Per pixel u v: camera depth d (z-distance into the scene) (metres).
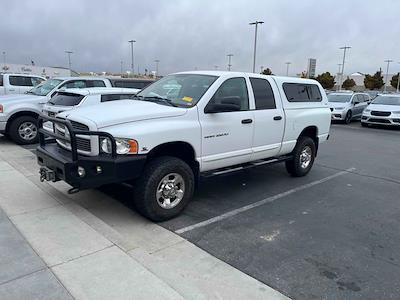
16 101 9.10
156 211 4.37
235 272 3.38
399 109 16.31
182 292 3.02
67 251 3.56
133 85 11.67
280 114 5.98
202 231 4.30
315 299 3.03
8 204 4.77
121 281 3.09
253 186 6.26
